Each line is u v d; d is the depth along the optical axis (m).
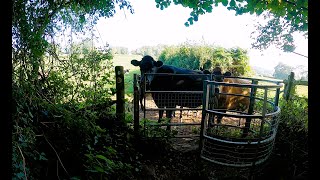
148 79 5.54
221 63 10.19
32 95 2.53
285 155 4.12
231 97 6.18
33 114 2.63
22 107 2.19
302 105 4.95
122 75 3.94
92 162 2.57
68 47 3.36
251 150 3.88
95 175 2.65
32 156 2.13
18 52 2.26
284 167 3.82
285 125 4.80
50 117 2.84
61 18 3.12
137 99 4.20
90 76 3.64
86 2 3.23
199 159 3.97
